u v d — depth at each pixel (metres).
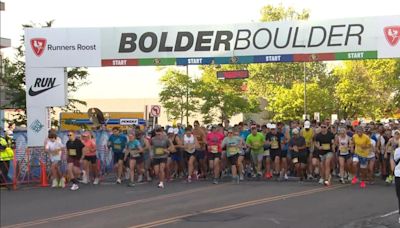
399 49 16.81
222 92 45.81
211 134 16.34
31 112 18.11
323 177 15.60
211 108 44.66
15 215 11.13
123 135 16.64
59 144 16.08
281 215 10.29
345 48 17.22
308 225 9.23
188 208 11.40
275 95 62.44
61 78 18.12
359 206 11.34
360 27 17.09
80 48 18.06
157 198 13.09
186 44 17.97
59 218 10.59
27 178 16.91
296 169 16.75
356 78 60.50
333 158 15.65
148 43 18.03
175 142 17.42
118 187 15.55
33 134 18.02
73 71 25.41
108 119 32.06
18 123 24.59
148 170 17.08
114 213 10.98
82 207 11.96
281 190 14.17
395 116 61.44
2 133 19.12
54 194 14.32
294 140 16.17
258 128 18.77
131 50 18.05
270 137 16.95
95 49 18.09
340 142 15.47
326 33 17.33
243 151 16.69
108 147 17.20
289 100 60.47
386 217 9.98
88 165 16.48
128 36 18.05
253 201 12.23
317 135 15.40
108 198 13.30
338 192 13.66
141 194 13.91
